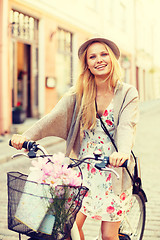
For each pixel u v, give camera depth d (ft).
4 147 31.17
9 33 40.34
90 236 13.67
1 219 15.25
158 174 23.48
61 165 7.40
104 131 8.96
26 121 47.09
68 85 54.95
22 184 7.02
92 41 9.14
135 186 9.80
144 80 107.65
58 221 6.88
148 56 110.11
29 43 47.80
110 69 9.09
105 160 7.68
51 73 51.26
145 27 106.32
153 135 43.04
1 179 21.33
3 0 39.14
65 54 54.95
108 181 8.99
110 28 71.97
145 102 102.37
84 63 9.37
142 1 100.48
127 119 8.70
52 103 51.67
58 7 51.72
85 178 9.24
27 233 6.91
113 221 8.89
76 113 9.26
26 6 44.52
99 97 9.18
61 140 36.99
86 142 9.31
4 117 39.29
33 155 7.91
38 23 48.62
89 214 9.12
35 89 49.93
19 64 47.55
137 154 30.22
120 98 8.91
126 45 86.48
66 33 55.52
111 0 72.54
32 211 6.86
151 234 13.91
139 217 10.77
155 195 18.90
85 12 60.18
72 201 7.07
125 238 10.11
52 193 6.91
